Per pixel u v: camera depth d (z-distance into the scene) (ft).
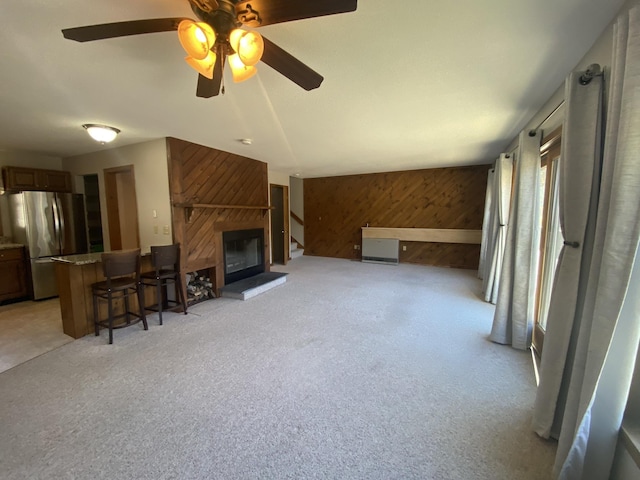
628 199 3.45
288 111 8.50
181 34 3.71
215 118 9.02
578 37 4.95
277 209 22.70
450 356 8.18
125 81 6.42
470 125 10.11
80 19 4.38
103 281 9.84
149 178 11.93
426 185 21.02
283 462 4.72
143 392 6.52
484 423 5.63
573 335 4.82
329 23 4.54
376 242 22.18
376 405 6.11
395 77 6.45
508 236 8.79
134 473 4.51
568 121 4.68
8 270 12.87
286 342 8.99
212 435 5.28
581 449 3.97
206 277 13.89
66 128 9.83
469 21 4.52
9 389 6.65
